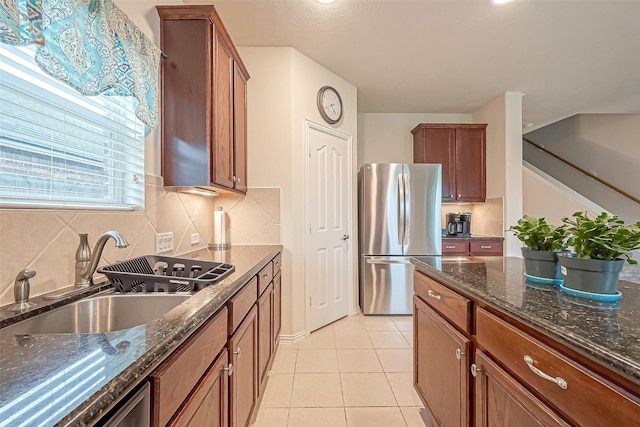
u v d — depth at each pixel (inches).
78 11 40.0
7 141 35.8
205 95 68.1
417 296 67.0
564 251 43.4
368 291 129.7
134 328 28.4
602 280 35.8
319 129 114.1
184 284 44.6
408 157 168.6
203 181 68.2
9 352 23.4
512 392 34.4
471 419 43.9
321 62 112.4
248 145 102.7
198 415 33.5
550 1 80.2
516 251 137.0
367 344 101.8
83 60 40.6
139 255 60.3
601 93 141.5
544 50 104.3
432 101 151.3
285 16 86.4
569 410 26.6
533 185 161.2
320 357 92.7
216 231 95.0
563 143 208.8
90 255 44.3
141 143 61.5
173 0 75.3
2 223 34.7
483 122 157.3
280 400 71.6
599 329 27.4
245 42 99.3
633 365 21.0
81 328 39.6
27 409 16.4
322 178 116.4
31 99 38.9
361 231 136.3
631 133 175.5
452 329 49.2
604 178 187.2
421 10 83.9
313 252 112.0
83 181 47.8
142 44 55.7
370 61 111.7
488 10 84.0
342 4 81.6
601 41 99.0
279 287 96.7
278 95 102.3
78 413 16.4
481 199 152.1
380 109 162.9
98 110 50.9
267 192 102.5
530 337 32.0
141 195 61.4
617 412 22.4
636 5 81.4
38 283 38.9
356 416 66.1
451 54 107.1
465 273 52.9
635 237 33.4
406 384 78.3
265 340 73.2
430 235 130.1
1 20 28.5
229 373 45.0
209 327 37.7
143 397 23.6
